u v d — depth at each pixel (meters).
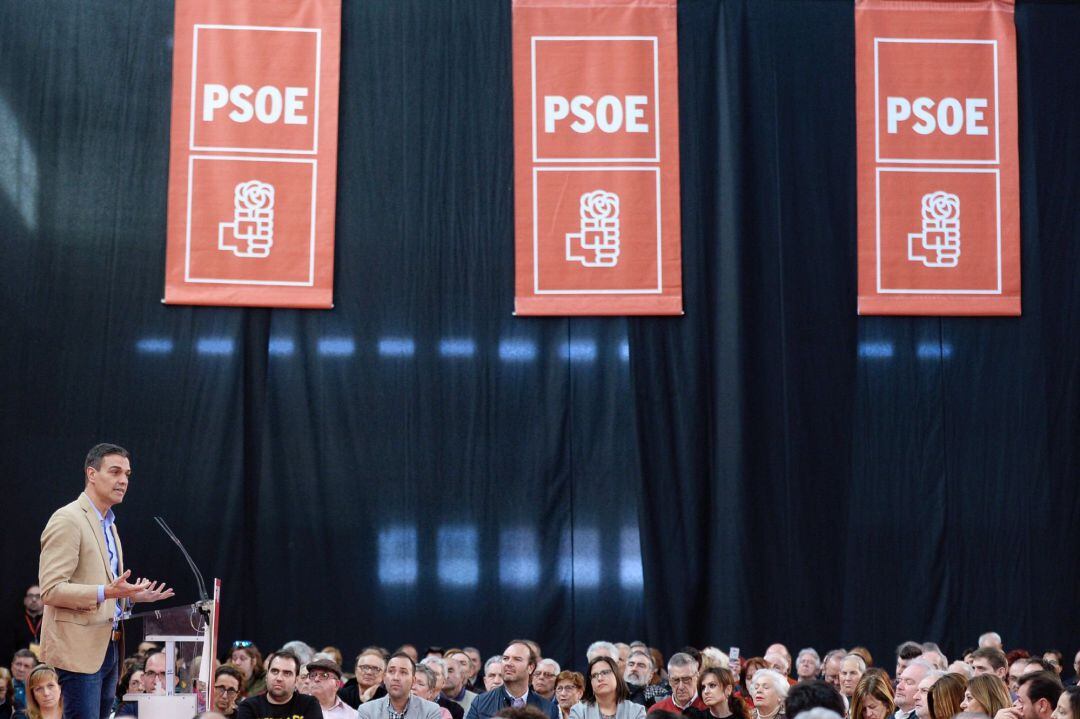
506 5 13.21
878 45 13.35
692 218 13.09
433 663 10.05
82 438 12.38
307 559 12.52
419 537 12.63
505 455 12.80
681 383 12.95
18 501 12.20
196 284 12.61
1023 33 13.59
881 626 12.90
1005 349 13.32
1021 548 13.10
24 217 12.55
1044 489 13.18
